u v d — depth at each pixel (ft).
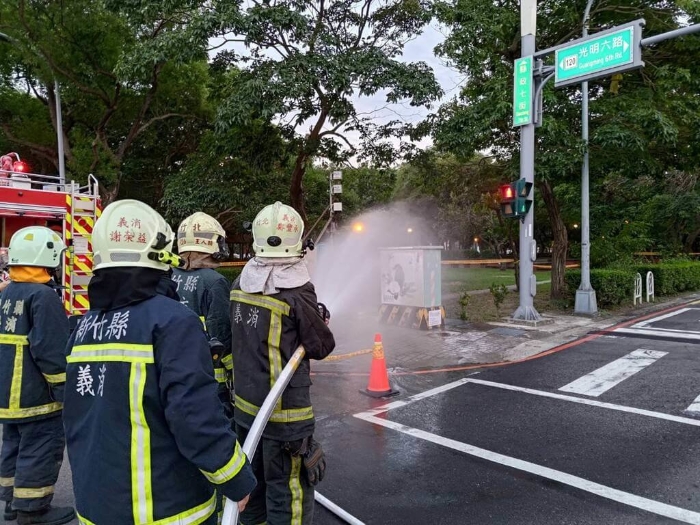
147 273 5.90
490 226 109.09
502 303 47.03
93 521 5.61
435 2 38.93
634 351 27.48
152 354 5.59
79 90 46.37
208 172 40.81
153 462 5.56
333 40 34.68
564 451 14.61
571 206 59.52
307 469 8.70
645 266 49.78
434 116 43.52
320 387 21.81
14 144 52.47
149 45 33.94
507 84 37.45
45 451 10.71
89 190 25.36
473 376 23.38
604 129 35.94
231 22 31.96
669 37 27.66
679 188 76.07
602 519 10.98
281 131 41.37
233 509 6.08
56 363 10.14
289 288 8.89
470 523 10.95
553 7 40.73
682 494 11.98
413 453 14.70
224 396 11.23
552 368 24.41
